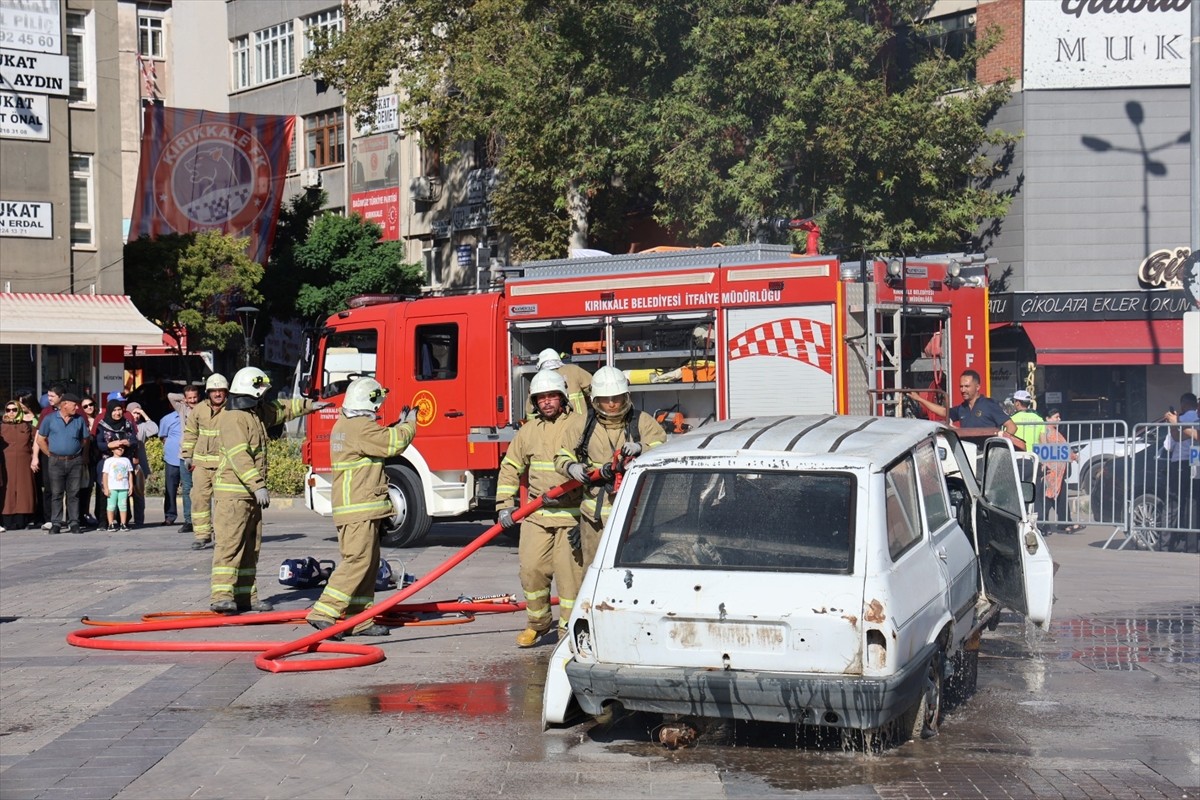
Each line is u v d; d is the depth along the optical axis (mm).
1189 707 7652
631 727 7238
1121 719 7383
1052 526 17562
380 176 44406
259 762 6617
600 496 8602
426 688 8242
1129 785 6113
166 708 7828
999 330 27062
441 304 15891
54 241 32188
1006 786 6105
